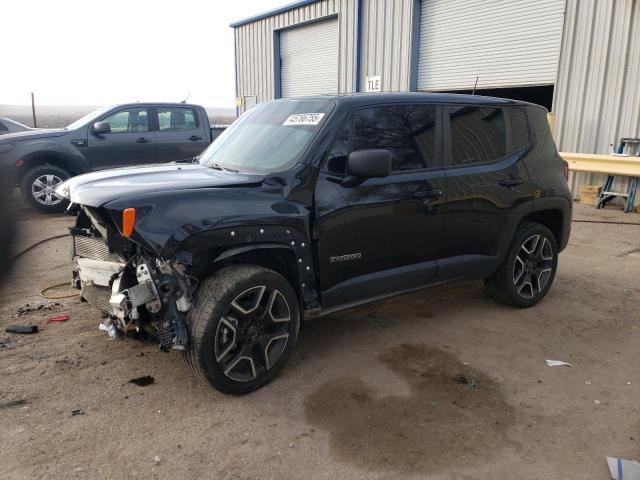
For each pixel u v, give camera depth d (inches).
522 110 196.7
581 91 419.5
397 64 559.2
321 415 127.4
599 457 114.1
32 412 125.6
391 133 158.9
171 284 123.4
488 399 136.0
